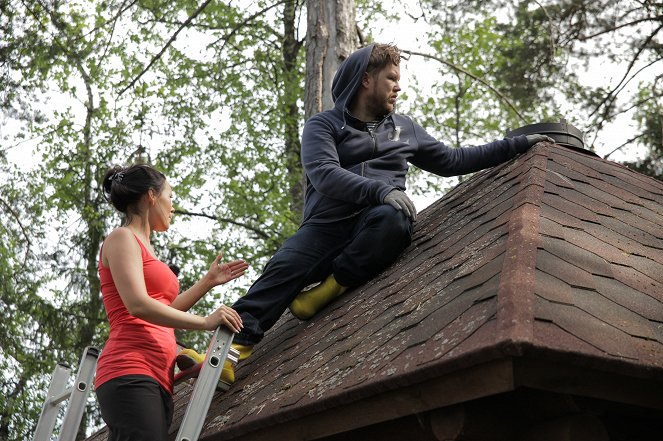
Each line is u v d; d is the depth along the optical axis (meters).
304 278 4.47
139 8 13.99
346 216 4.50
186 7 15.07
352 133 4.59
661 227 4.06
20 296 16.56
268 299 4.39
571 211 3.76
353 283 4.52
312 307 4.65
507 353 2.40
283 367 4.00
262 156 17.11
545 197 3.83
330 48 8.31
